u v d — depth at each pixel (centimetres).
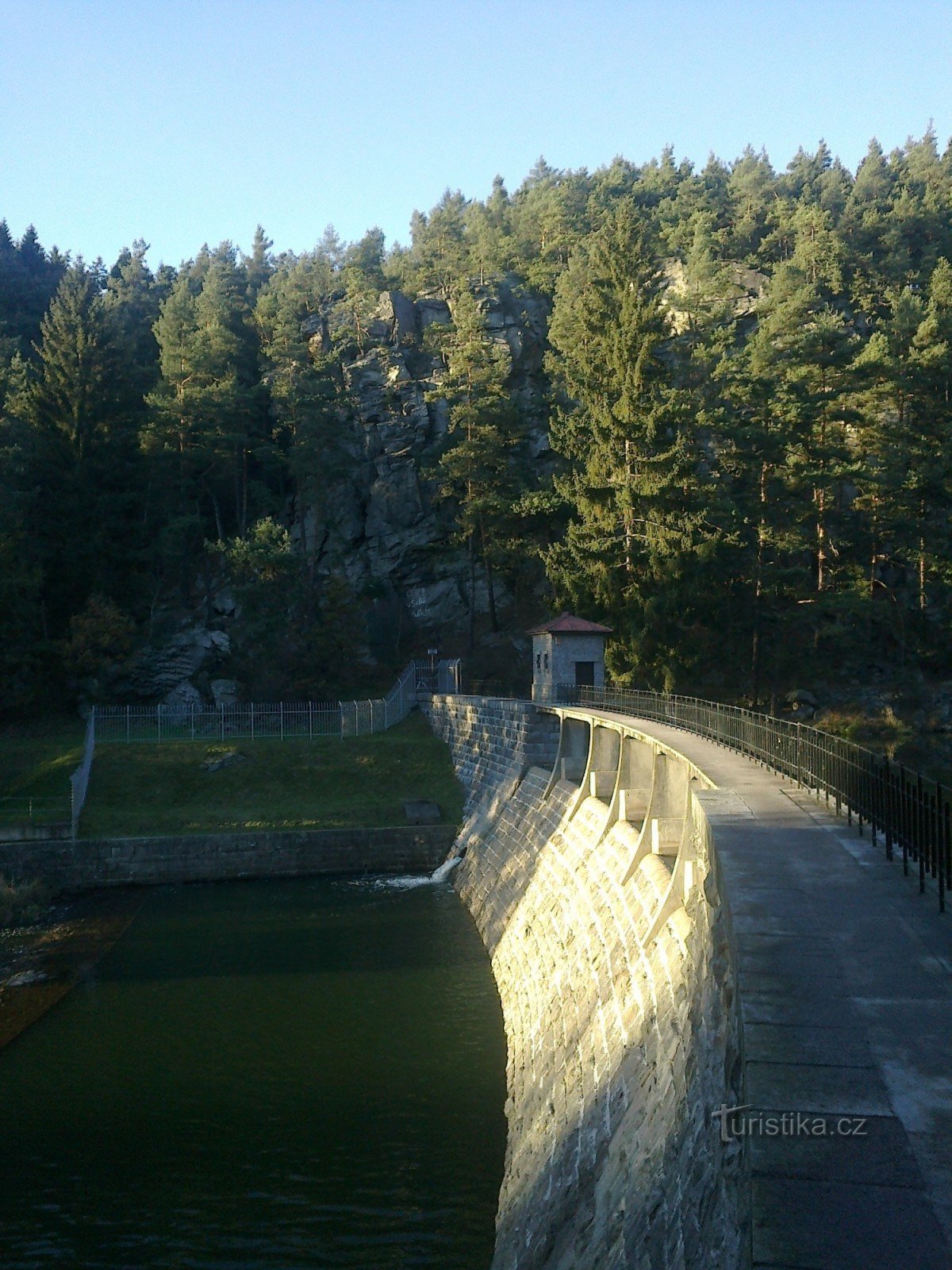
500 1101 2595
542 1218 1820
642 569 6316
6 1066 2866
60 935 4197
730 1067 1152
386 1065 2816
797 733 2520
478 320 8756
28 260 16650
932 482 7094
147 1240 2041
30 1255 1998
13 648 7244
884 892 1418
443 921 4316
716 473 7250
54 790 5800
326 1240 2030
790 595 6962
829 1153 725
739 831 1855
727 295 10438
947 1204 656
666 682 5938
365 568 9044
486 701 5794
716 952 1477
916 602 7594
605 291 6969
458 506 8781
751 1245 631
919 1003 1002
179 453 8812
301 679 7750
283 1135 2438
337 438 9131
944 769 6072
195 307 11800
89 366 8700
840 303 10456
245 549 7719
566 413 9369
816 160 18075
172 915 4488
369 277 13338
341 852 5359
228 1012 3247
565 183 15988
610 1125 1847
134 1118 2544
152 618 8306
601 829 3353
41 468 8288
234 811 5578
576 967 2747
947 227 12244
